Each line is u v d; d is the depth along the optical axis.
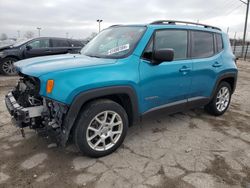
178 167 3.04
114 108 3.11
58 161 3.08
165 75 3.58
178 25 3.94
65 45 10.36
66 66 2.91
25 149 3.34
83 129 2.93
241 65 18.11
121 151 3.37
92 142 3.12
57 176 2.79
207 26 4.54
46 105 2.90
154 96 3.54
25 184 2.65
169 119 4.66
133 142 3.66
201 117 4.86
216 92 4.69
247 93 7.46
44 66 2.99
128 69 3.19
